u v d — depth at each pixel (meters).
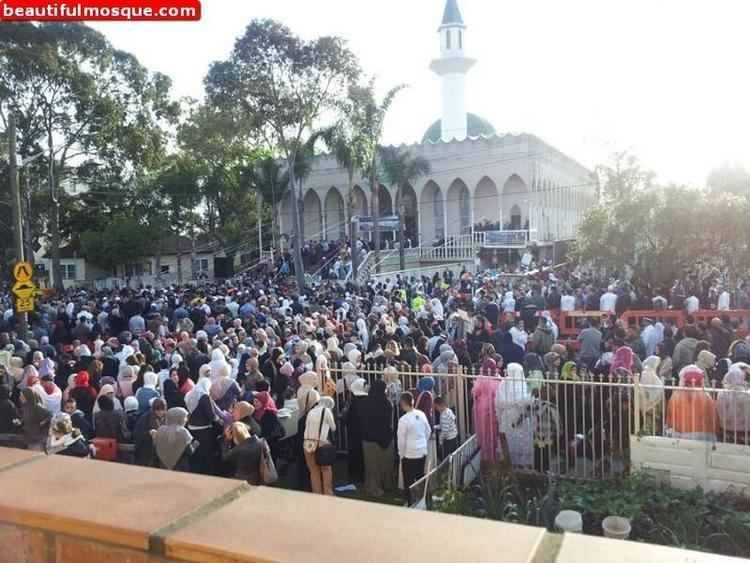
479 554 1.46
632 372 10.17
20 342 13.88
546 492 8.05
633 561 1.39
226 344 13.48
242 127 35.12
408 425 8.12
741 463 7.35
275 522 1.66
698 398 7.93
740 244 21.03
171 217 45.72
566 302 19.00
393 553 1.48
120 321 19.06
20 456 2.25
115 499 1.84
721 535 6.58
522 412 8.95
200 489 1.90
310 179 53.38
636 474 7.72
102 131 39.50
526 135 45.69
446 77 66.06
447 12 65.94
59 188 42.91
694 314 16.89
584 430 8.61
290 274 39.84
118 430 8.82
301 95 34.00
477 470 8.92
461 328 15.73
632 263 22.84
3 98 35.44
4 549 1.82
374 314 17.28
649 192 22.41
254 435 7.81
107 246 41.75
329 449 8.20
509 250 40.88
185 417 7.99
